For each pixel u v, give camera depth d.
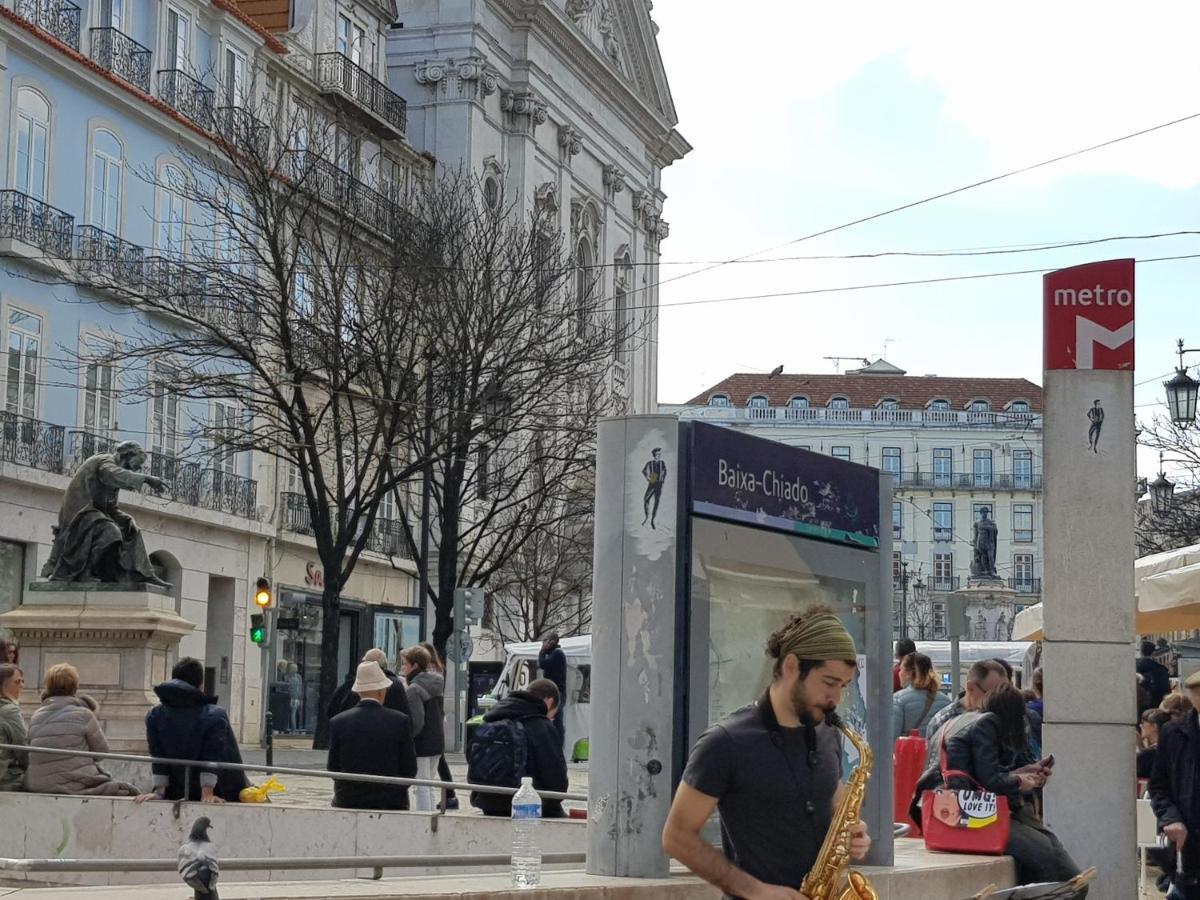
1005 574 116.88
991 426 117.69
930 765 11.58
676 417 7.88
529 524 37.44
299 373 33.78
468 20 53.50
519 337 35.75
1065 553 11.98
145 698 19.89
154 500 38.28
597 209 62.53
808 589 8.78
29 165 35.00
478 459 40.91
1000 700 10.04
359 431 36.00
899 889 8.52
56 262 35.22
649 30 65.38
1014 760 10.08
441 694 17.11
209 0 41.50
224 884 6.98
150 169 38.88
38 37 34.72
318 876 13.16
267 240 33.88
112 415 37.69
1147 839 12.45
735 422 119.38
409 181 50.72
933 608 114.69
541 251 37.16
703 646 7.89
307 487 33.78
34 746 13.20
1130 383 12.02
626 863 7.72
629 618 7.82
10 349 34.47
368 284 34.53
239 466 42.56
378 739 13.64
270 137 36.91
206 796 13.13
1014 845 9.91
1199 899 11.05
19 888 6.98
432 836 13.23
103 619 19.91
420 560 36.19
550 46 57.78
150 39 39.72
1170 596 14.27
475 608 31.81
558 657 28.53
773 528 8.44
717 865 4.95
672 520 7.81
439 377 34.78
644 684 7.77
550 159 58.34
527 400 36.00
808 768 5.02
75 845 12.86
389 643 46.78
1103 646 11.90
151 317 39.09
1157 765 11.20
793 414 119.44
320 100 46.81
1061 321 12.16
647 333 66.12
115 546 20.44
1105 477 11.99
